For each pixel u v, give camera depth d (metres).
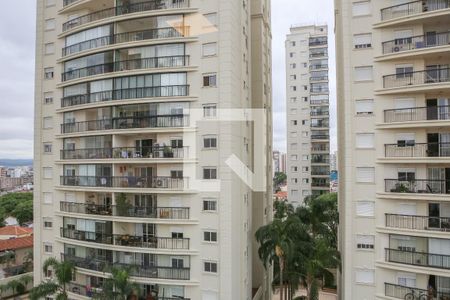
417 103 26.42
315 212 42.69
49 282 30.83
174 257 30.00
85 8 35.03
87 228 33.72
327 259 30.52
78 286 33.12
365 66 27.59
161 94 30.27
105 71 32.56
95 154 33.06
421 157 25.38
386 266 26.22
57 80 36.41
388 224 26.53
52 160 36.59
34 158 37.44
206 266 29.03
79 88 34.50
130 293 26.95
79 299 32.56
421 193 25.27
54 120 36.50
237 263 30.05
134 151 31.55
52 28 36.97
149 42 30.34
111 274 28.75
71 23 35.31
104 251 32.94
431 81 26.05
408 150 26.25
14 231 61.91
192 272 29.27
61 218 35.78
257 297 36.16
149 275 29.69
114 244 31.33
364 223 27.38
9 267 49.78
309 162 73.56
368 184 27.34
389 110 26.75
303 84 74.88
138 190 30.42
